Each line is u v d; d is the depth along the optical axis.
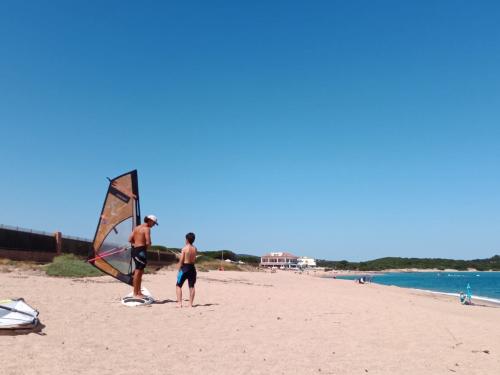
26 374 4.87
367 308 13.11
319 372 5.95
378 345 7.89
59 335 6.71
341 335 8.49
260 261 188.75
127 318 8.46
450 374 6.39
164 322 8.39
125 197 11.66
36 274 15.84
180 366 5.72
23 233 24.38
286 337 7.92
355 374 5.99
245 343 7.24
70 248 30.14
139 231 10.44
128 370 5.36
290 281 36.50
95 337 6.80
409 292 35.19
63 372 5.05
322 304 13.28
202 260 62.31
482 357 7.67
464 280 111.69
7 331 6.55
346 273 186.00
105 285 13.86
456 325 11.23
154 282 17.41
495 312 18.91
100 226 11.38
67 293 10.99
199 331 7.88
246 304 11.81
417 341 8.56
